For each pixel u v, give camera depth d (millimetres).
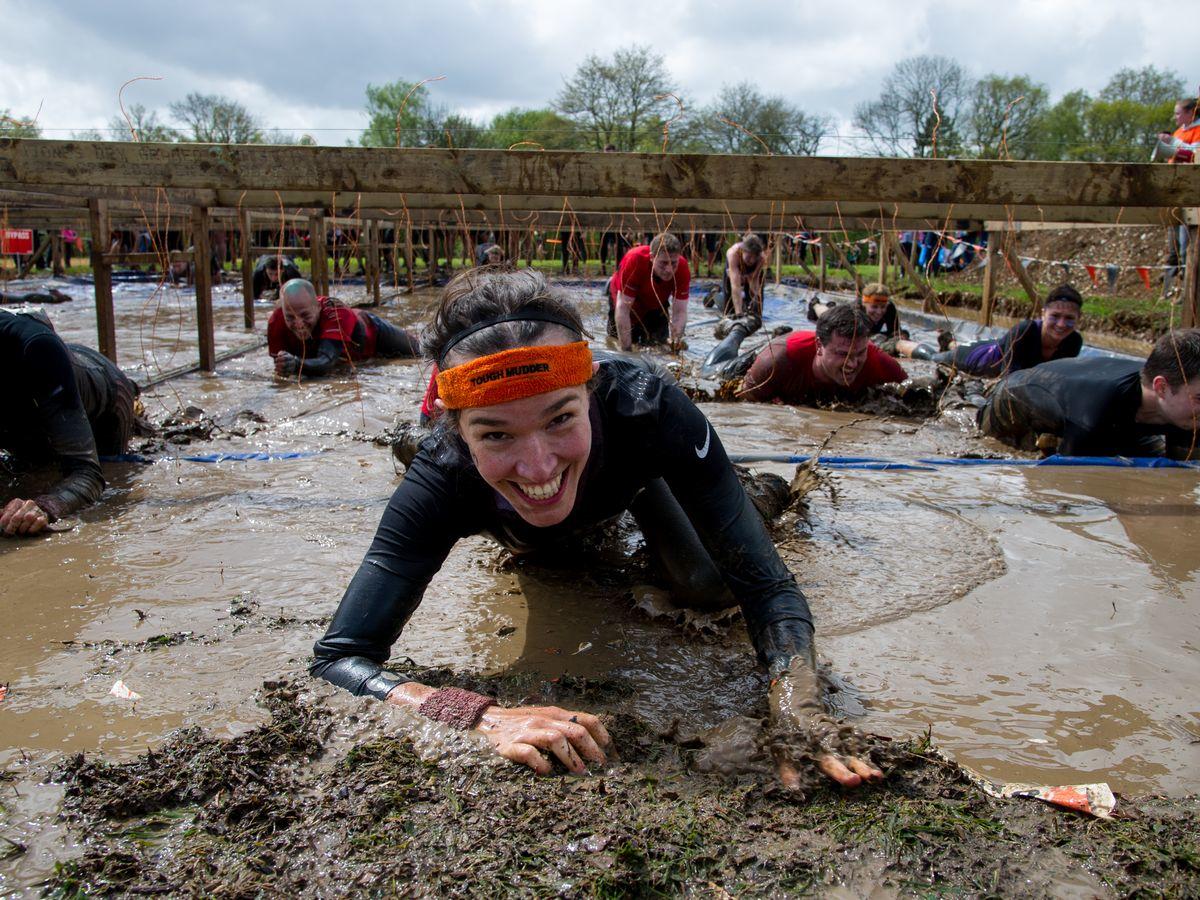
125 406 4832
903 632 2818
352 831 1810
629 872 1697
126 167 4707
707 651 2695
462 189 4703
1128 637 2797
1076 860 1769
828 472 4441
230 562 3352
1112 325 11680
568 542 3260
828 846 1791
